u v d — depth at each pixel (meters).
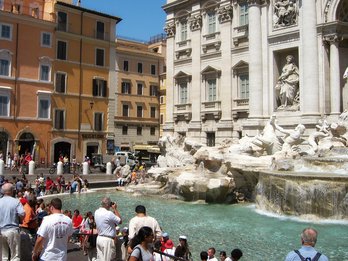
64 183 36.00
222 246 16.55
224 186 27.66
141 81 73.81
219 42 43.88
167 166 37.50
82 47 59.81
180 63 49.09
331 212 21.03
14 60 52.72
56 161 56.62
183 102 48.94
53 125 56.09
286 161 25.81
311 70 33.84
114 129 68.00
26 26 53.84
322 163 24.48
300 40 35.09
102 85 61.94
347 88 33.72
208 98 45.59
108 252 9.91
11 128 52.12
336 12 33.25
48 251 8.29
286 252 15.47
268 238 17.67
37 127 54.41
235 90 42.00
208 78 45.47
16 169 45.22
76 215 16.88
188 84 47.81
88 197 32.22
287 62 36.84
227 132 42.22
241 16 42.00
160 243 10.06
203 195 28.45
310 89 33.84
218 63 44.03
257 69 38.09
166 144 40.41
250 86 38.53
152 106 75.31
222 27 43.41
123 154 58.88
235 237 17.98
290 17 36.19
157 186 33.06
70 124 57.97
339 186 20.84
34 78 54.53
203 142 45.31
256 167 27.42
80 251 13.65
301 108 34.88
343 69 34.25
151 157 65.25
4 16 51.75
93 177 42.19
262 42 38.31
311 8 34.06
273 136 31.00
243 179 28.62
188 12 47.78
